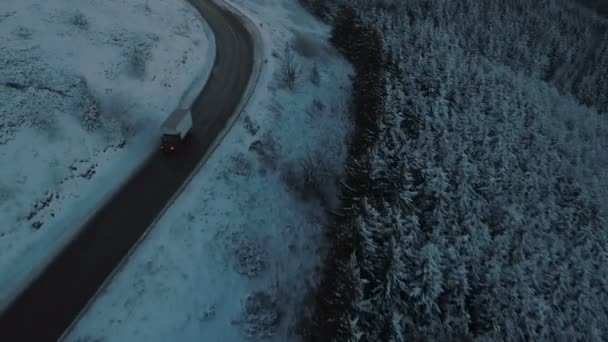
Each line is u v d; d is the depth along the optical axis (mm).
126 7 43469
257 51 46719
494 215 34062
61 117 29250
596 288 30188
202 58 43656
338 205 33969
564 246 34062
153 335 21422
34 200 25094
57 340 20250
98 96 32656
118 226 25875
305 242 30281
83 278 22859
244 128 34938
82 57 34625
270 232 29250
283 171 33750
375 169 31188
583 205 40625
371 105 42844
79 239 24859
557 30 97938
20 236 23688
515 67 83062
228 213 28484
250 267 26391
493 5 97875
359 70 52344
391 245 24031
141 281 23203
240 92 39500
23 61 31125
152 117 34281
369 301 21969
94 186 28031
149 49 39438
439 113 44219
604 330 27484
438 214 29453
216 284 24672
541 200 39156
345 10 59250
